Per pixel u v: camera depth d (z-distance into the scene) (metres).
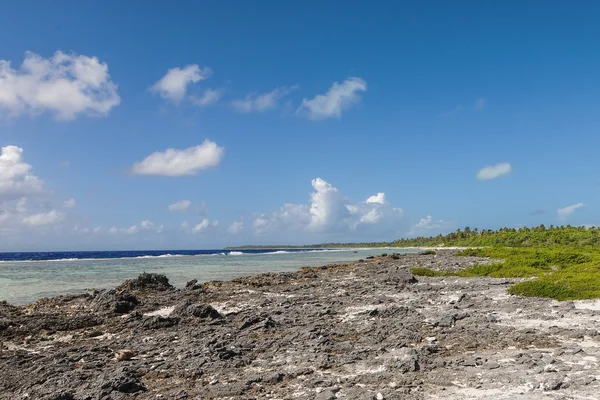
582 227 107.31
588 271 32.34
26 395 10.63
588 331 15.33
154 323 18.86
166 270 60.28
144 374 12.07
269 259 100.81
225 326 18.45
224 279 45.50
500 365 11.77
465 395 9.67
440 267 47.19
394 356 12.89
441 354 13.20
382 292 27.73
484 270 39.66
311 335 15.60
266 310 21.95
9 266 73.75
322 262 82.12
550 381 10.05
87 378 11.77
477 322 17.34
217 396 10.16
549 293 23.81
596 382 10.12
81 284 41.38
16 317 21.27
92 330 18.97
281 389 10.52
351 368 12.07
